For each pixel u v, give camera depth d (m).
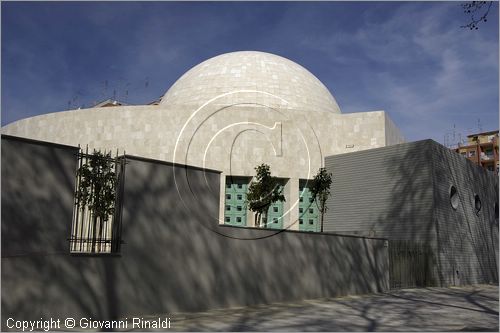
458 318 10.57
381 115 29.34
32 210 8.33
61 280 8.51
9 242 7.95
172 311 10.27
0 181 7.95
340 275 15.31
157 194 10.32
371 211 21.50
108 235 9.70
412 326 9.38
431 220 19.50
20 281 7.96
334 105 39.25
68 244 8.78
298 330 8.70
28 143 8.41
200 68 39.56
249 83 36.09
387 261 17.59
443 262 19.86
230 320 9.77
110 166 9.79
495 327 9.32
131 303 9.54
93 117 30.42
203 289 11.03
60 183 8.80
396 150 21.11
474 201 23.94
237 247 12.06
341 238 15.60
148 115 29.55
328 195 23.39
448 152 21.61
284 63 39.91
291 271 13.55
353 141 29.58
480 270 23.36
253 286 12.32
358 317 10.55
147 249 9.97
